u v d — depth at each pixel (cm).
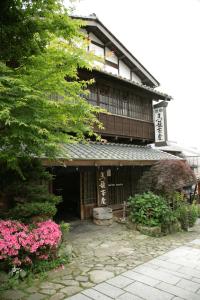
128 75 1585
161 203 944
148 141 1585
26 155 512
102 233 916
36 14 433
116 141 1473
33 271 542
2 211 624
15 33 441
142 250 723
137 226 940
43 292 467
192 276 539
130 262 625
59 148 530
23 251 538
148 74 1655
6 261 517
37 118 389
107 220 1044
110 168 1152
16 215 600
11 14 436
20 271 516
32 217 612
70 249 674
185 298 444
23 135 400
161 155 1485
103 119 1250
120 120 1349
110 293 462
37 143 454
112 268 585
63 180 1362
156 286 491
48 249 578
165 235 894
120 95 1388
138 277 533
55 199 677
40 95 415
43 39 461
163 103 1507
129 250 723
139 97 1522
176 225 953
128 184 1319
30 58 437
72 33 448
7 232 522
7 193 626
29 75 432
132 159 1096
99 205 1162
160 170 1023
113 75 1195
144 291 470
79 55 442
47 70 426
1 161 556
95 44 1378
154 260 638
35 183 671
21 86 375
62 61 438
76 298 444
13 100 366
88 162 916
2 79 353
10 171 621
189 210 1047
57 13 436
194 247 750
